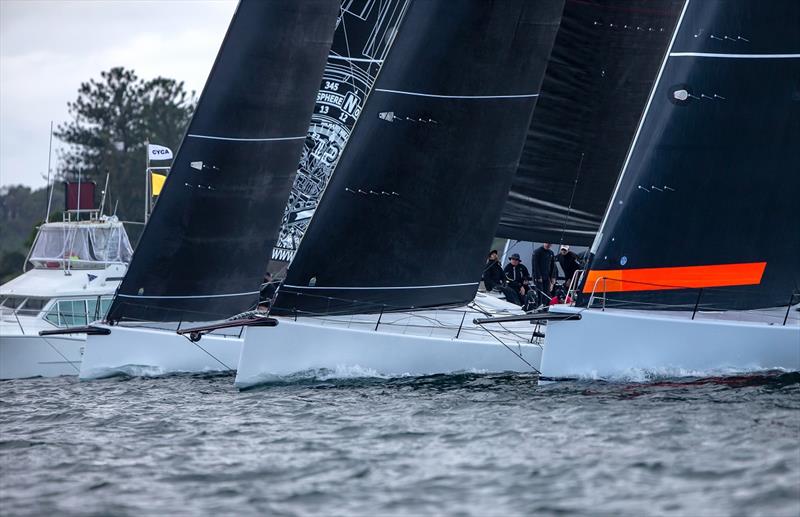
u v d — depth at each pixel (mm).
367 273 85938
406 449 60219
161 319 97062
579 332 76000
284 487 53406
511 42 86125
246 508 50094
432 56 85125
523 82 87000
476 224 87375
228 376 94812
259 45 95312
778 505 47344
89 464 60406
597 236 77812
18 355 105375
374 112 85250
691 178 76562
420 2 85188
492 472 54375
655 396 70312
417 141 85438
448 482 52969
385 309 86562
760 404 66312
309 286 85688
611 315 75625
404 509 49031
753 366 75188
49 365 106938
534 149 95438
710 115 76375
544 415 67062
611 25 94000
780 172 76125
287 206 104875
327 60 102500
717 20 76375
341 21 104062
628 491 50219
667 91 76812
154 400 82375
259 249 98250
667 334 75250
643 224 76875
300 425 68500
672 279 76812
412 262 86375
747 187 76250
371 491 52031
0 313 112812
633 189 77000
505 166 87500
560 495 50094
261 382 84250
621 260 77000
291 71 96438
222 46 95250
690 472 52688
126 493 53719
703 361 75188
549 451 58031
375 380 84000
